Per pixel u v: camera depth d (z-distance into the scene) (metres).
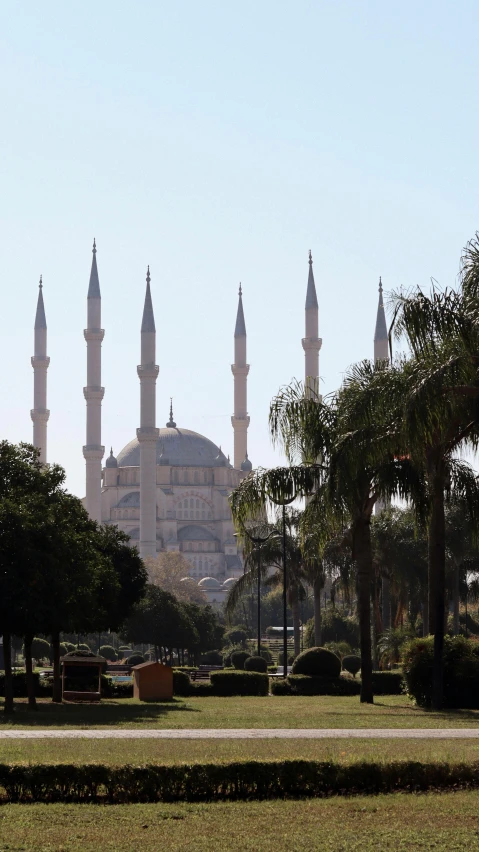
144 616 109.62
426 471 43.09
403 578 77.25
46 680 60.72
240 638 167.12
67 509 53.66
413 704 46.56
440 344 38.38
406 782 21.81
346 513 44.12
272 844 17.27
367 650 47.88
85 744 26.67
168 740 27.92
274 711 42.41
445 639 45.59
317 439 43.38
